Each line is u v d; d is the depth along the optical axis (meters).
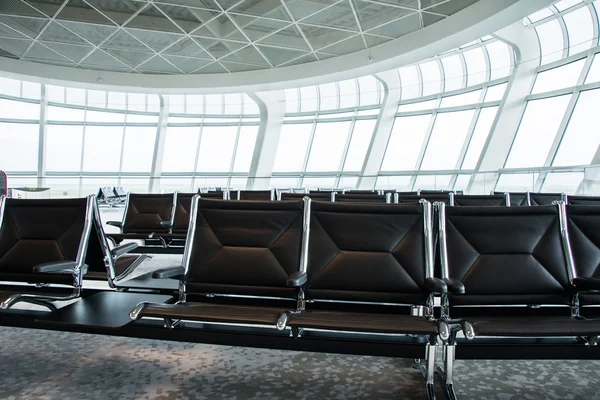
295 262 2.00
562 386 1.97
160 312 1.62
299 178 14.44
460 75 12.22
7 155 13.75
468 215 1.98
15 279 2.30
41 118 13.81
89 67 11.74
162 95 14.73
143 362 2.22
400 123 13.26
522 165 10.14
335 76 10.87
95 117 14.97
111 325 1.79
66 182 8.85
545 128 9.83
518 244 1.93
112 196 9.20
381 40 9.32
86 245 2.28
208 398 1.82
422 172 12.30
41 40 9.57
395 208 2.01
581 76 9.14
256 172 14.31
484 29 7.79
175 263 5.70
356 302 1.99
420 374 2.09
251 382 1.99
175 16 8.09
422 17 8.05
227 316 1.59
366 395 1.85
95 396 1.83
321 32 8.77
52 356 2.30
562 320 1.63
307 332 1.74
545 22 9.65
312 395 1.85
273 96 14.02
